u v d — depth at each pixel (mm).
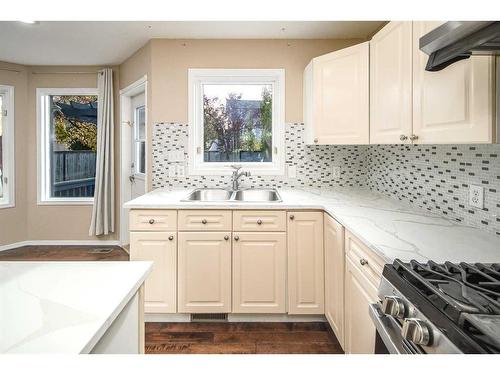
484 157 1541
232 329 2375
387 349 1065
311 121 2771
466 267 1051
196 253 2375
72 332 627
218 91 3316
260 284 2391
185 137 3186
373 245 1353
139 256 2367
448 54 1049
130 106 4164
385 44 1914
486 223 1538
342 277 1916
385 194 2723
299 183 3209
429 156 2029
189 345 2178
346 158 3186
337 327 2025
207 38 3145
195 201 2422
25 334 618
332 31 3000
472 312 744
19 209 4293
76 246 4320
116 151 4223
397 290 1009
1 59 3984
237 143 3344
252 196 3045
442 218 1851
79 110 4461
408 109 1627
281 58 3168
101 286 857
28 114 4301
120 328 877
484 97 1089
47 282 881
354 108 2336
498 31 805
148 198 2555
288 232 2359
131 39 3221
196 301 2398
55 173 4477
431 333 798
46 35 3164
